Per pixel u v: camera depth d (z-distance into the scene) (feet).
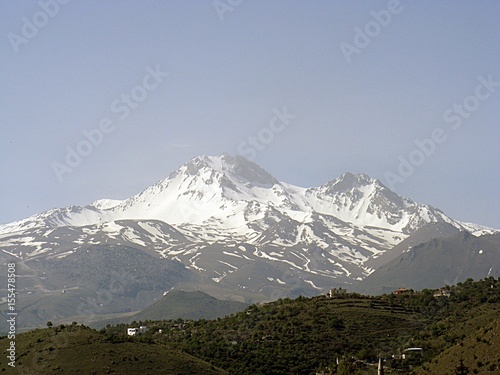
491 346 477.77
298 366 619.67
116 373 536.01
